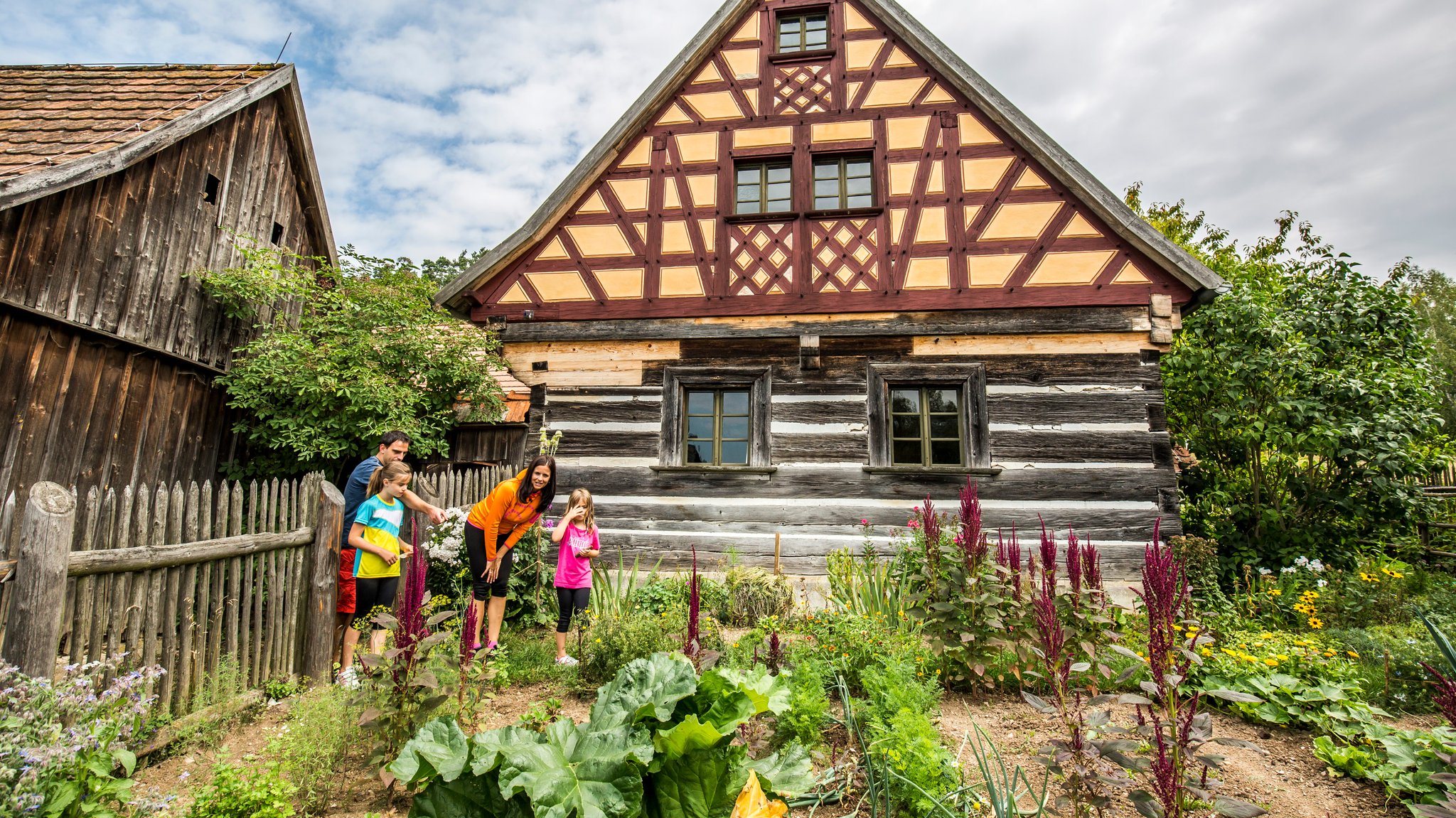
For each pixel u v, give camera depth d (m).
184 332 8.35
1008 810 2.62
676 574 7.73
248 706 4.07
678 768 2.24
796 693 3.44
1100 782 2.59
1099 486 7.83
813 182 9.06
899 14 9.02
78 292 6.96
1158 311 7.98
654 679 2.32
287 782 2.86
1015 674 4.33
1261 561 8.93
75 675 3.07
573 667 4.91
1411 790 3.17
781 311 8.55
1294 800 3.29
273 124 10.11
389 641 4.57
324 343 8.50
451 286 8.89
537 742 2.17
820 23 9.59
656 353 8.77
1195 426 10.33
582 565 5.41
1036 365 8.16
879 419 8.27
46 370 6.72
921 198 8.66
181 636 3.77
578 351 8.89
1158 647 2.56
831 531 8.10
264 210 9.92
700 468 8.41
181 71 9.59
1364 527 9.46
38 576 2.97
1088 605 4.48
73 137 7.12
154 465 7.99
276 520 4.48
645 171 9.22
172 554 3.65
